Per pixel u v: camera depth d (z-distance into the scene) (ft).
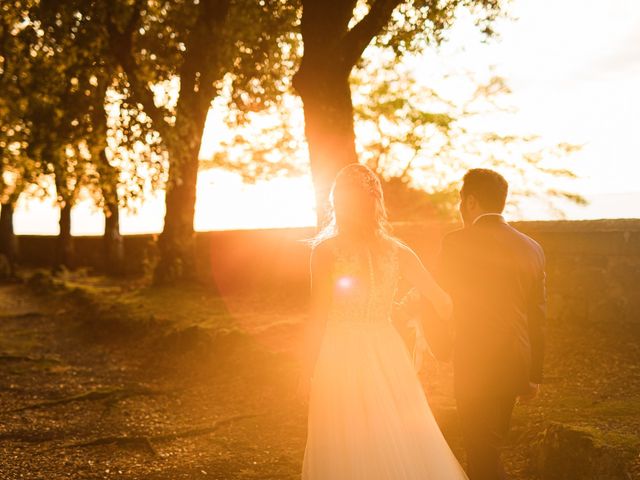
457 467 10.77
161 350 31.37
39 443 19.08
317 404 10.75
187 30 44.98
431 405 18.43
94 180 45.01
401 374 11.02
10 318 44.60
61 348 35.22
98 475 16.06
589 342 23.12
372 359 10.84
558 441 13.50
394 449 10.38
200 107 45.21
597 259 24.93
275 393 22.84
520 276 11.01
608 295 24.59
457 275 11.14
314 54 25.76
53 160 44.21
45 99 43.24
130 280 64.44
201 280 48.06
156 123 40.88
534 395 11.29
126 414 22.08
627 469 12.42
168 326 33.83
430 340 11.06
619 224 24.17
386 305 11.17
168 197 48.06
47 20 38.19
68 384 27.22
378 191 11.10
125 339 35.14
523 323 11.03
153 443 18.60
